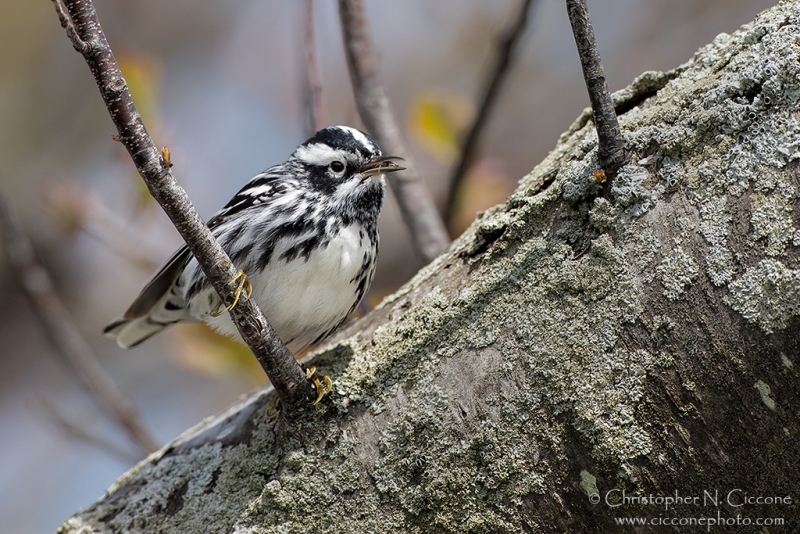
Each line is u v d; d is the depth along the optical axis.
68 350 10.75
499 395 5.84
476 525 5.76
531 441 5.70
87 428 11.34
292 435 6.35
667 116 5.75
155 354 16.14
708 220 5.41
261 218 8.27
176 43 16.25
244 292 6.12
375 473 6.07
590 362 5.61
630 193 5.67
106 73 5.27
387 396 6.23
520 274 6.04
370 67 10.22
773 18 5.68
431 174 14.50
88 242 15.98
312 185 8.57
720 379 5.30
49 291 10.62
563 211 6.03
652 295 5.49
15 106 16.09
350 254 8.41
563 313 5.78
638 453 5.45
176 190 5.69
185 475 6.86
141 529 6.69
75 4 5.16
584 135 6.54
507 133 15.53
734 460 5.35
